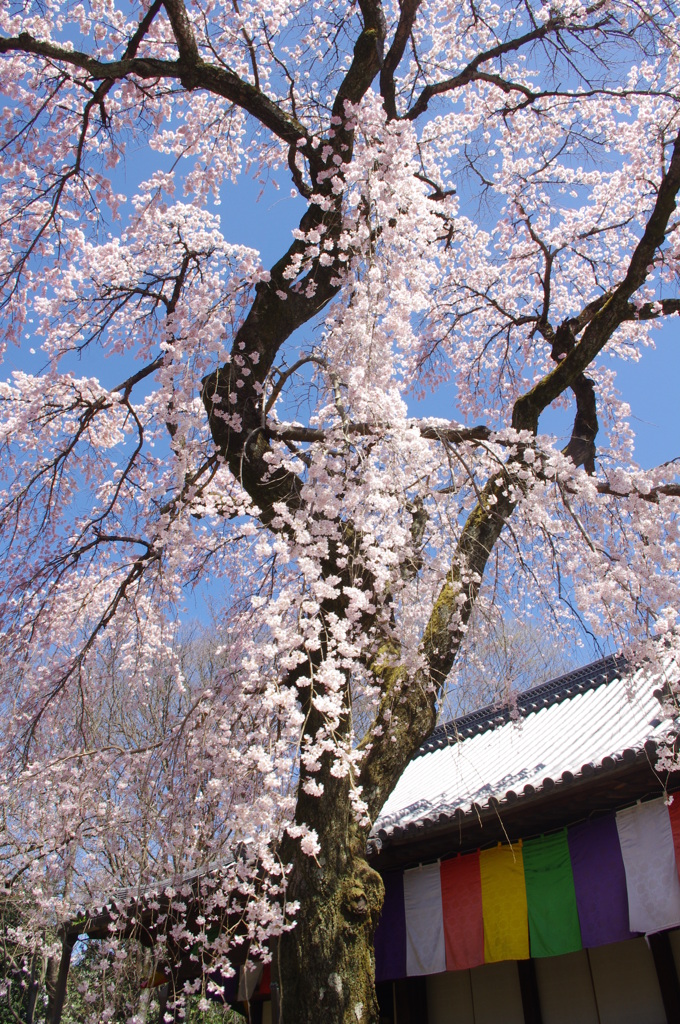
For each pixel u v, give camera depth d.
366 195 4.72
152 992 7.25
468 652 5.30
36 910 7.66
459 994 6.52
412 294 4.39
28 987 10.64
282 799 3.82
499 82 6.27
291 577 4.69
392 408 4.10
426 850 6.11
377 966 6.34
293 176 5.78
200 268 6.38
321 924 3.81
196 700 4.99
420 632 4.80
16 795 5.37
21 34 4.70
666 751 4.43
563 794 5.05
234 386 4.89
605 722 7.43
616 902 5.02
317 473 4.02
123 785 5.25
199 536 5.64
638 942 5.49
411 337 4.88
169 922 6.11
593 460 6.23
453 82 6.08
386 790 4.37
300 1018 3.65
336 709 3.75
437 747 10.21
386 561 4.08
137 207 5.85
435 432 4.92
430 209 5.07
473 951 5.73
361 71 5.34
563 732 7.86
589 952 5.76
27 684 5.51
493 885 5.78
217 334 4.60
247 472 4.87
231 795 4.65
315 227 5.25
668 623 4.58
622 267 8.22
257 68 5.85
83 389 5.96
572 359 5.64
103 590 6.17
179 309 4.72
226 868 4.73
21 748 5.27
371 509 4.28
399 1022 6.77
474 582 5.03
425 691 4.68
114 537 5.50
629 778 4.85
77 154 5.62
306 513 4.04
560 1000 5.82
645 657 4.94
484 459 5.40
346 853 4.02
